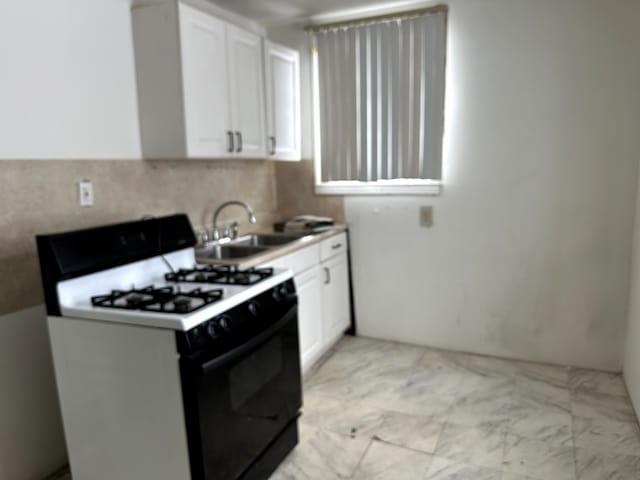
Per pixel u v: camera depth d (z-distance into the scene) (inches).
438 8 112.6
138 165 95.3
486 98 113.6
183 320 59.5
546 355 118.6
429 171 120.9
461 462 81.4
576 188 109.2
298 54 131.3
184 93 89.3
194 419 61.4
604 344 112.8
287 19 128.3
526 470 78.8
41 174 77.8
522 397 102.5
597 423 91.8
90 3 84.2
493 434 89.3
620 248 107.6
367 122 125.7
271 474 79.3
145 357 62.8
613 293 109.8
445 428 91.7
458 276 123.8
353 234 134.0
